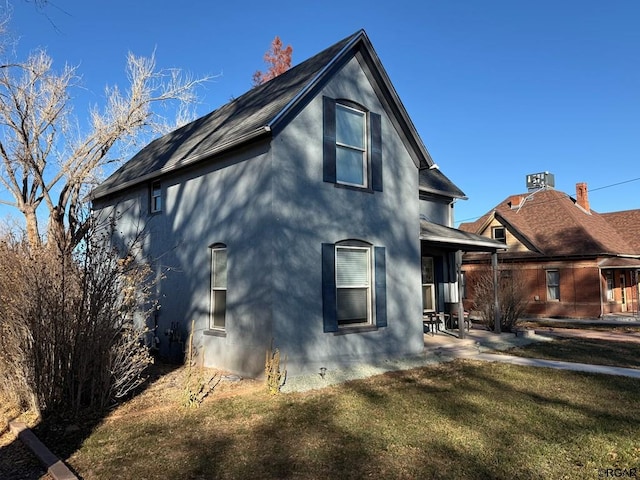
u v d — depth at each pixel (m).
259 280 8.84
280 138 8.88
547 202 27.78
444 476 4.54
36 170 15.55
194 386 7.65
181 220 11.47
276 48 29.20
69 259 6.98
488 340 13.05
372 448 5.25
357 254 10.30
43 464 4.98
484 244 13.41
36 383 6.50
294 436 5.69
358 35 10.27
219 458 5.07
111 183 15.12
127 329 7.62
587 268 23.58
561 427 5.86
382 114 11.14
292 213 8.94
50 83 16.05
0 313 6.69
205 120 14.32
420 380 8.59
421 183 14.97
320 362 9.05
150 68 17.55
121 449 5.38
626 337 15.02
